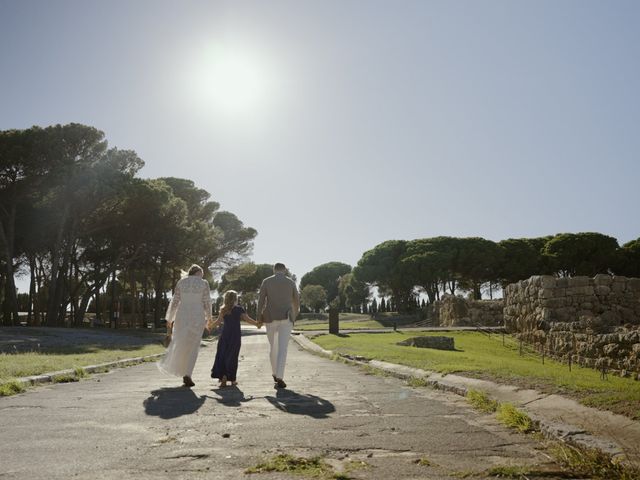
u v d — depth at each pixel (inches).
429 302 2728.8
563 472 154.2
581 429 195.5
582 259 2608.3
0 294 2012.8
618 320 1155.9
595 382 306.0
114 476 147.7
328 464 161.8
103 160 1539.1
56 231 1662.2
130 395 314.0
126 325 2598.4
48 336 1126.4
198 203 2241.6
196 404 279.0
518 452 179.6
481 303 1771.7
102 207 1675.7
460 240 2694.4
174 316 370.0
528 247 2684.5
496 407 258.2
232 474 150.3
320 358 683.4
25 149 1371.8
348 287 3998.5
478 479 148.5
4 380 339.3
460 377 360.8
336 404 281.6
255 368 528.7
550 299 1157.7
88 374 444.8
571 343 858.8
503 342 1180.5
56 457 168.6
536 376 340.2
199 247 1940.2
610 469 153.7
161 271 2031.3
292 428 215.8
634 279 1187.3
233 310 378.3
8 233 1492.4
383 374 450.6
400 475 151.1
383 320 2461.9
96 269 1924.2
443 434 206.8
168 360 364.2
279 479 145.7
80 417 238.8
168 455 171.3
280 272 382.6
